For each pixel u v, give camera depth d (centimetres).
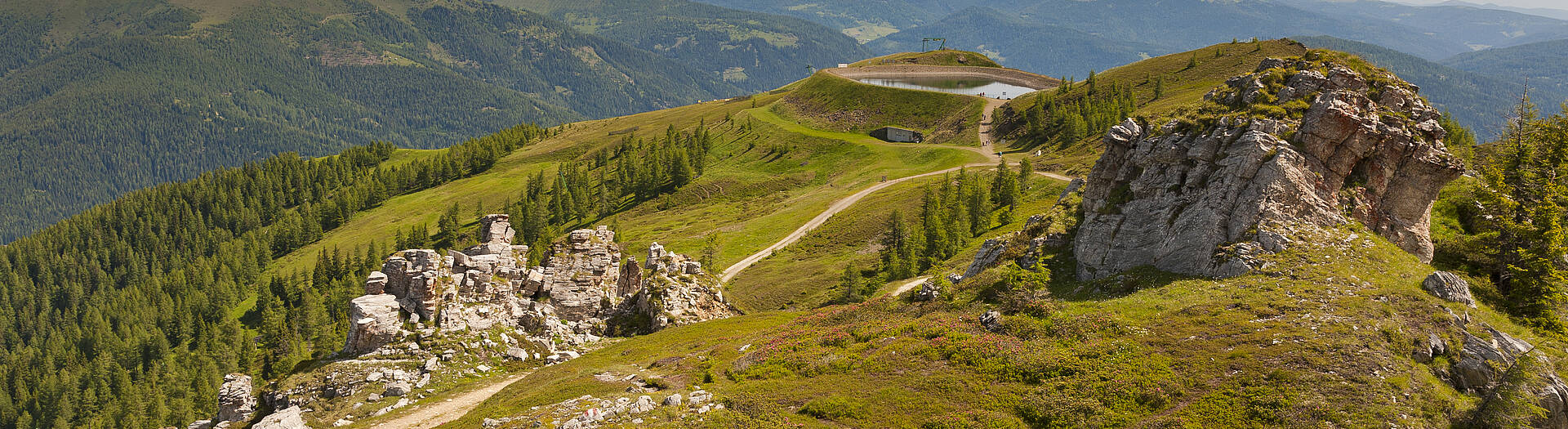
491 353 6881
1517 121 6619
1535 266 5100
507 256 8069
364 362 6394
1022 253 6925
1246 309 4653
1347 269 4944
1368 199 5666
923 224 16675
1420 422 3509
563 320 8162
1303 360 3984
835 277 15200
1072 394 4222
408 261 7106
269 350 19762
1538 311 4934
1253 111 6012
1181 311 4850
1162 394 4025
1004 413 4216
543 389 5541
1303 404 3684
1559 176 6016
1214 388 3981
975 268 7500
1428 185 5706
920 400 4509
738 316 9081
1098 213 6438
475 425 4938
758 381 5275
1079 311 5222
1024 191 18450
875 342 5622
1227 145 5878
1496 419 3500
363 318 6606
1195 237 5619
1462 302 4641
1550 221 5241
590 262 8581
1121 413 3994
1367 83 6178
